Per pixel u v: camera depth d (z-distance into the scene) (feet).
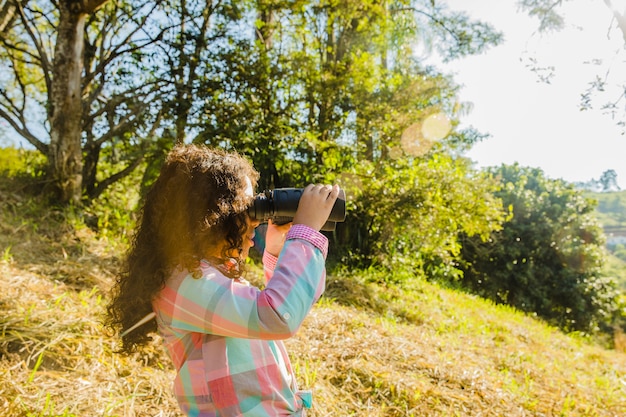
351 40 30.86
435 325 20.89
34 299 11.21
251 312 3.63
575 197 52.39
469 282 48.57
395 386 11.30
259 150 23.86
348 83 26.58
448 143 39.09
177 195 3.98
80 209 20.39
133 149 23.58
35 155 25.07
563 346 25.53
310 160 25.34
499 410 11.71
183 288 3.84
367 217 28.58
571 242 49.60
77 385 8.36
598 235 51.19
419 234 29.60
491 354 17.76
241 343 3.91
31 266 13.84
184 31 23.77
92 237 18.70
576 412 13.17
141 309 4.16
